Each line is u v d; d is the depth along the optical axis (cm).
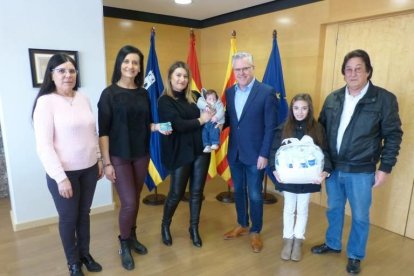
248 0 342
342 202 225
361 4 267
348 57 193
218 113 229
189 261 226
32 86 258
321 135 212
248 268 218
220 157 335
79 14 271
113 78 206
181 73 215
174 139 221
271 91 220
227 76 322
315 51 313
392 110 192
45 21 256
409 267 222
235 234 259
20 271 212
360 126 196
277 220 296
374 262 228
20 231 268
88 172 189
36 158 269
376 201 285
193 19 443
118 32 385
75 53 273
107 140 201
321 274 212
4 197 352
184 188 234
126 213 210
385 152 197
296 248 229
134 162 214
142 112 207
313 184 215
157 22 413
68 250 193
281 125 223
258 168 225
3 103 249
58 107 171
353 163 201
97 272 210
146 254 233
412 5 235
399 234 273
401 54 254
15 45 247
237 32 397
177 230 272
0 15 238
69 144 175
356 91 200
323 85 318
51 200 281
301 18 321
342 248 245
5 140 255
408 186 262
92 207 305
